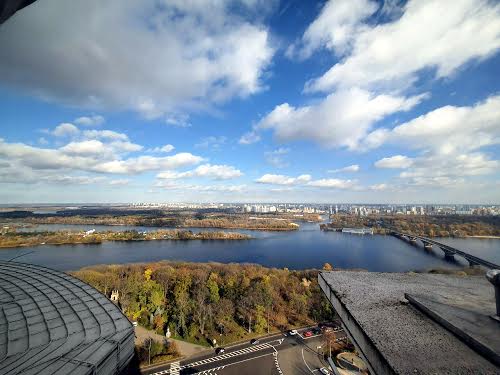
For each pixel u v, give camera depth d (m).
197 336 51.78
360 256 129.12
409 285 7.48
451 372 3.70
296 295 64.62
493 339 4.11
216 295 60.56
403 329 4.94
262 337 52.38
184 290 63.81
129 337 19.81
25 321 21.38
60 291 27.47
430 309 5.41
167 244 158.88
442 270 91.50
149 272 76.44
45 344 18.31
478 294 6.51
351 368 42.16
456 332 4.62
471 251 141.75
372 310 5.84
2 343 18.34
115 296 62.97
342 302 6.41
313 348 48.62
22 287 28.36
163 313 57.25
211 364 43.59
